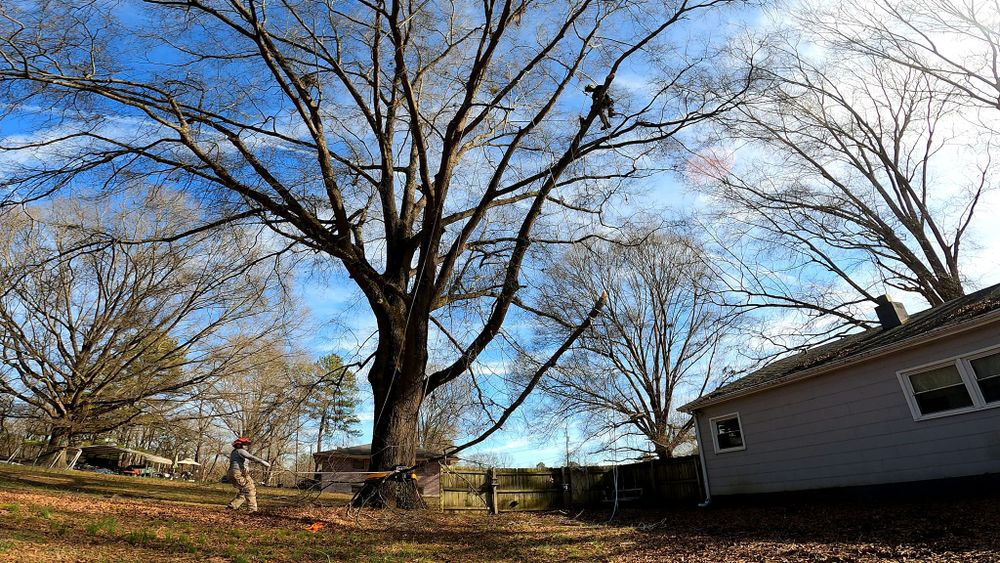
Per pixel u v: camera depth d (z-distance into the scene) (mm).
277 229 11703
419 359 11023
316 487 11656
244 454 9258
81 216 18203
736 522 10594
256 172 11312
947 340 10562
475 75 11383
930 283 18266
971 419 10070
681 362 25281
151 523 6844
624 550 7535
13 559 4387
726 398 15094
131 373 22672
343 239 11117
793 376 13141
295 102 11328
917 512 9070
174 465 37594
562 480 18453
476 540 7898
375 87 12070
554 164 12148
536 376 8328
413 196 13273
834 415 12461
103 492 9938
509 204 13703
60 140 10531
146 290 21234
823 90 18312
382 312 11438
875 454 11523
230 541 6234
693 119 11859
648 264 24609
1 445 25953
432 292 11523
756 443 14359
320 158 11516
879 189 19469
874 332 14227
